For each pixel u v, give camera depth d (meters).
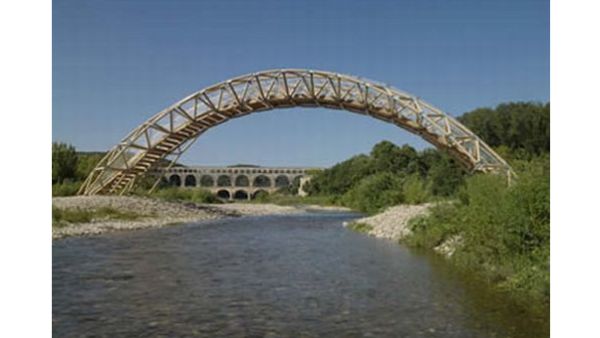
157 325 10.98
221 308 12.52
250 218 55.84
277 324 11.06
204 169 151.75
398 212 36.84
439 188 47.97
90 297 13.74
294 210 79.19
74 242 27.45
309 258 21.50
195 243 27.84
